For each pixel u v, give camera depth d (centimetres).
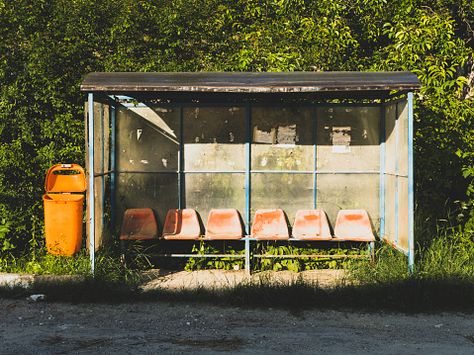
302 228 837
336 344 512
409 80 690
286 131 863
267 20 955
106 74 740
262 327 562
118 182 866
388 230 819
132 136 866
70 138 870
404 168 726
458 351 495
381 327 564
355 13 973
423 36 902
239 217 858
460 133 866
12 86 848
